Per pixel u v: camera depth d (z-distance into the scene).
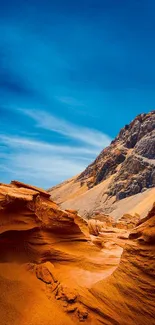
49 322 16.14
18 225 20.25
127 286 16.80
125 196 150.50
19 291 17.97
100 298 17.64
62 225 24.22
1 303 16.75
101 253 25.91
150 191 140.75
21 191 22.02
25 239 21.02
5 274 18.78
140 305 15.98
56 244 23.55
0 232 18.97
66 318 16.67
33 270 20.27
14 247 20.42
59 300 17.97
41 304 17.44
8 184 24.55
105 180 190.25
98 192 175.50
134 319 15.95
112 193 159.50
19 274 19.34
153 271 15.83
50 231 23.56
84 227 33.06
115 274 17.98
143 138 176.25
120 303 16.72
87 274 21.25
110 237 36.12
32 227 21.06
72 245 24.80
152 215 17.89
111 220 66.56
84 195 180.12
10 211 19.97
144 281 16.16
